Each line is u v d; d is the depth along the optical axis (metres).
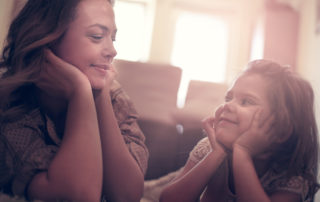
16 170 0.52
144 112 1.09
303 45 2.63
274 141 0.60
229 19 3.63
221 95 1.19
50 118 0.61
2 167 0.52
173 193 0.58
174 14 3.66
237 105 0.59
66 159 0.50
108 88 0.63
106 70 0.60
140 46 3.63
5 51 0.63
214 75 3.62
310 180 0.63
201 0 3.63
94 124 0.54
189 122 1.05
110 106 0.62
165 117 1.09
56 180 0.49
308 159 0.64
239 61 3.59
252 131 0.57
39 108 0.60
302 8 2.75
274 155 0.62
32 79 0.57
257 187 0.54
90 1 0.58
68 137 0.52
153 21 3.63
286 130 0.60
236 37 3.61
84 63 0.58
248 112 0.58
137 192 0.61
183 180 0.59
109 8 0.60
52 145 0.57
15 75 0.57
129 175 0.61
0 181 0.52
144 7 3.72
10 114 0.55
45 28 0.58
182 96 2.46
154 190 0.85
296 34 2.83
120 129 0.67
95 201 0.49
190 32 3.67
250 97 0.59
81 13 0.56
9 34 0.64
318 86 1.73
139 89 1.23
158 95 1.21
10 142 0.53
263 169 0.63
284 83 0.62
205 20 3.68
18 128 0.55
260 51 2.96
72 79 0.56
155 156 0.99
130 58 3.56
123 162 0.60
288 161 0.63
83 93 0.55
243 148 0.57
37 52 0.58
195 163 0.68
